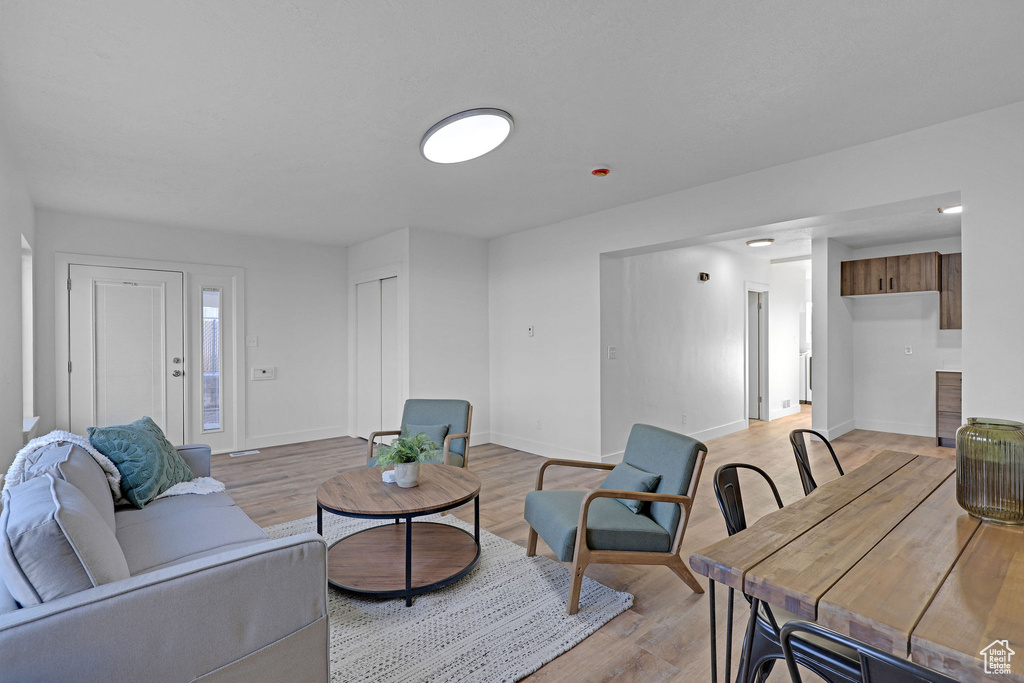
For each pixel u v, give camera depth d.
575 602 2.18
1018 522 1.32
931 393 5.98
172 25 1.83
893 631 0.87
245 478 4.35
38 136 2.79
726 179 3.61
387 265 5.48
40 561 1.19
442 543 2.79
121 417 4.76
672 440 2.46
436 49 2.01
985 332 2.56
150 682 1.18
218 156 3.12
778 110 2.55
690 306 5.89
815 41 1.97
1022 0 1.73
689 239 3.91
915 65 2.15
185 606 1.23
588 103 2.47
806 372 8.92
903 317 6.18
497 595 2.35
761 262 7.15
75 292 4.52
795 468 4.64
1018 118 2.48
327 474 4.47
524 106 2.50
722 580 1.11
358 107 2.49
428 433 3.86
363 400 6.06
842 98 2.43
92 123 2.63
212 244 5.28
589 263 4.70
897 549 1.20
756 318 7.38
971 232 2.61
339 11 1.76
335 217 4.71
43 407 4.34
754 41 1.97
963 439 1.42
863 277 6.09
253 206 4.29
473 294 5.70
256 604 1.34
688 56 2.07
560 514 2.36
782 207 3.31
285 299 5.78
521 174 3.51
